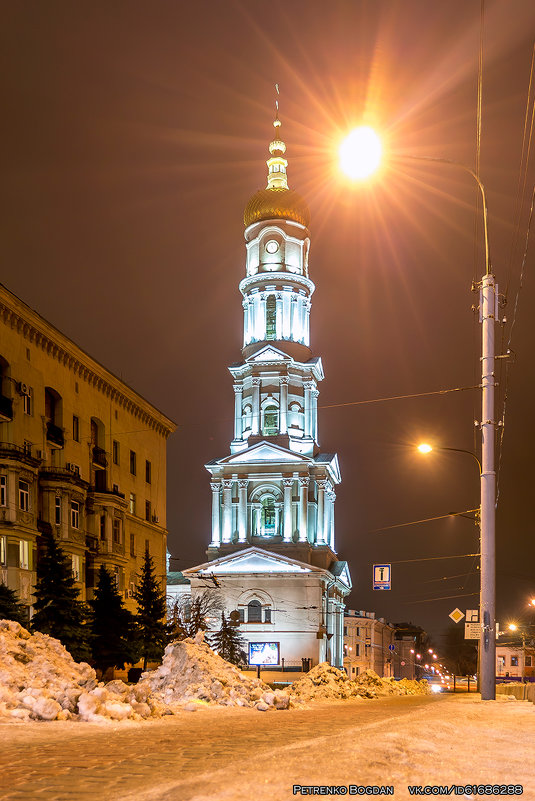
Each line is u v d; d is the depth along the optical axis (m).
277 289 95.88
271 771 6.89
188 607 87.44
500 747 9.06
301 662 83.62
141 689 16.50
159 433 68.31
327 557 91.12
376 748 8.23
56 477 47.31
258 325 96.12
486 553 24.50
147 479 64.94
